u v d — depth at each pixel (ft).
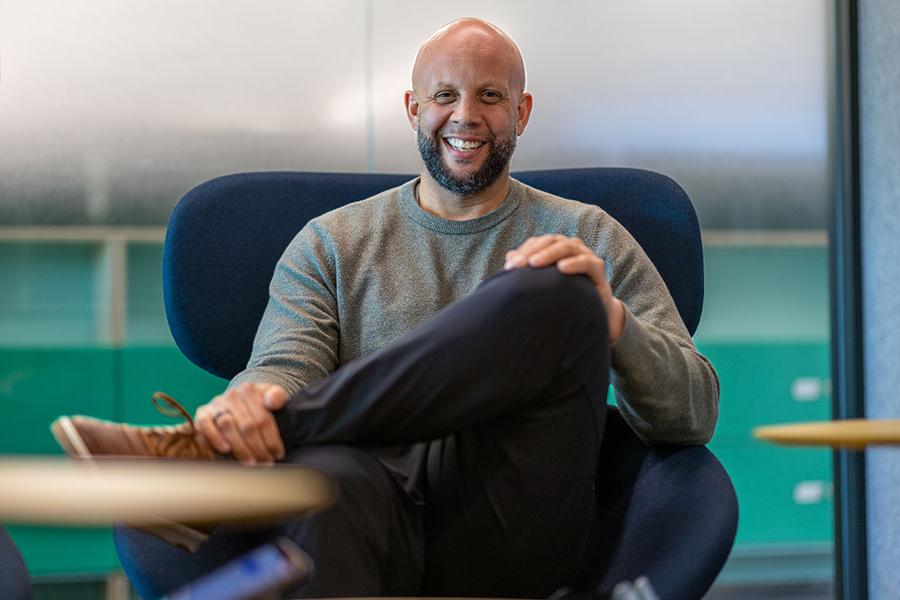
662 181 7.39
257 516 3.21
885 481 10.73
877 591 10.85
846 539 10.98
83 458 5.23
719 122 10.94
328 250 7.06
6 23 10.25
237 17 10.48
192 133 10.43
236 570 3.58
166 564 5.49
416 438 5.54
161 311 10.40
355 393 5.49
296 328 6.79
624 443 6.50
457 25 7.34
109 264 10.34
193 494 3.14
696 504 5.62
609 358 5.59
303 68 10.53
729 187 10.96
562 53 10.77
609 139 10.82
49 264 10.27
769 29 11.01
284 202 7.32
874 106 10.87
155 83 10.39
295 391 6.43
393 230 7.14
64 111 10.30
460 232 7.05
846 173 11.07
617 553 5.74
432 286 6.98
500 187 7.16
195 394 10.40
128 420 10.33
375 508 5.39
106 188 10.33
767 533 10.92
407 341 5.44
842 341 11.09
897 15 10.61
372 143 10.61
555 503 5.57
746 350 10.99
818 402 11.05
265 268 7.22
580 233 6.98
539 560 5.66
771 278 11.03
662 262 7.22
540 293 5.34
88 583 10.16
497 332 5.34
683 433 6.11
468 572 5.73
